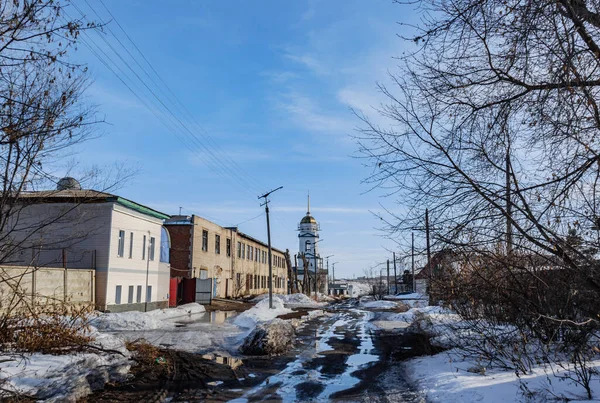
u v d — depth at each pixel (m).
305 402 7.74
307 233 83.00
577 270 6.38
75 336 10.02
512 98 6.76
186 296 34.12
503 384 7.34
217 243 42.12
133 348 11.30
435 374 9.03
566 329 8.27
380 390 8.56
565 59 5.56
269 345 12.81
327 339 16.56
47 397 7.21
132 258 24.80
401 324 21.78
